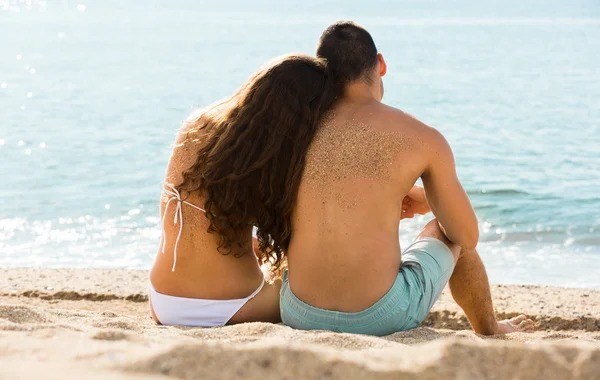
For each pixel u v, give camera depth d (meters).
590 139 11.95
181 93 17.42
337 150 2.67
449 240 2.88
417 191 2.95
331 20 46.47
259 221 2.79
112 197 8.28
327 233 2.66
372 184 2.64
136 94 17.19
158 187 8.77
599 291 4.70
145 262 6.13
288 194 2.71
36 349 1.81
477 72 21.23
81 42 30.44
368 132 2.68
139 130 12.74
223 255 2.93
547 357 1.85
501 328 3.11
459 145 11.59
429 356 1.83
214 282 2.96
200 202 2.88
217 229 2.82
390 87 18.41
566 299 4.43
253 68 22.16
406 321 2.71
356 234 2.64
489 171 9.73
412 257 2.79
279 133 2.70
